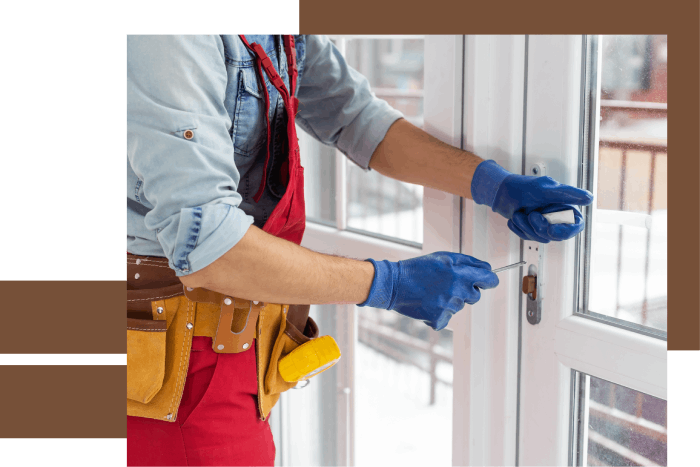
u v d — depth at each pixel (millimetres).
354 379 1744
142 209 1060
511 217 1111
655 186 1044
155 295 1067
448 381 1516
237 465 1109
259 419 1152
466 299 1069
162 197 903
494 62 1195
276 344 1157
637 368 1076
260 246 914
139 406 1076
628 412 1137
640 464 1133
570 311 1183
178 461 1082
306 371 1144
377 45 1488
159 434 1086
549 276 1192
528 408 1280
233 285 933
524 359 1271
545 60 1134
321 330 1817
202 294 1035
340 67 1307
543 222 1049
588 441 1218
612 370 1112
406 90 1447
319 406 1834
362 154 1323
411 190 1473
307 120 1386
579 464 1239
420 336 1563
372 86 1528
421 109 1423
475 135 1212
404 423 1641
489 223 1249
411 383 1606
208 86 929
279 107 1125
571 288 1174
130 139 929
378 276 1031
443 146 1227
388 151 1289
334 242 1639
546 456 1258
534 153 1183
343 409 1781
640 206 1069
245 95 1051
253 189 1150
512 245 1232
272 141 1131
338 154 1613
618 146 1086
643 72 1034
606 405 1173
